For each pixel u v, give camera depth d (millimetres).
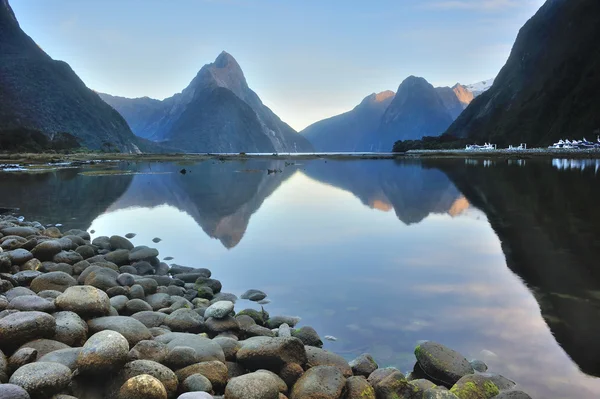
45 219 15984
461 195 21938
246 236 12938
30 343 4359
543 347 5539
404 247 11219
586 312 6590
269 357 4656
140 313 6102
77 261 8453
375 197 22391
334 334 6125
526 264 9266
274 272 9219
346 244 11703
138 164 65438
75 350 4273
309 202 20812
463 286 8023
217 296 7781
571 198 19219
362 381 4371
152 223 15234
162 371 4152
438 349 5125
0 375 3754
